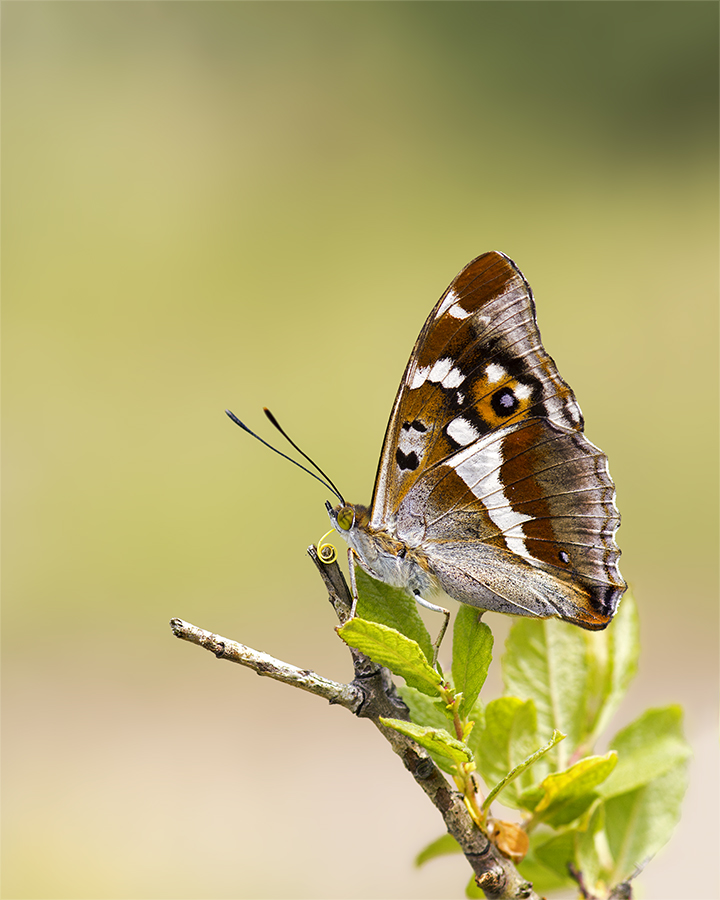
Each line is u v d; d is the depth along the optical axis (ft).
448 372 2.30
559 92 11.72
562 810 2.18
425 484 2.31
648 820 2.20
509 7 12.19
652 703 3.35
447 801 2.16
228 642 2.15
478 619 2.18
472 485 2.31
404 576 2.32
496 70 12.05
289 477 6.20
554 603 2.30
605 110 11.50
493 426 2.31
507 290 2.30
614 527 2.29
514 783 2.19
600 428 6.53
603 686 2.22
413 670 2.16
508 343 2.30
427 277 8.88
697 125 11.07
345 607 2.20
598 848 2.20
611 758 2.17
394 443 2.31
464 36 12.02
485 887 2.16
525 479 2.31
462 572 2.32
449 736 2.15
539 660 2.22
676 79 11.27
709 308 7.80
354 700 2.16
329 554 2.20
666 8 11.46
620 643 2.22
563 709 2.21
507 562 2.31
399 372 7.38
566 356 7.47
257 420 6.88
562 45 11.85
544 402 2.31
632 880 2.19
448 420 2.30
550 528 2.31
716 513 5.42
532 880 2.21
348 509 2.31
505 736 2.19
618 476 5.94
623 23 11.70
